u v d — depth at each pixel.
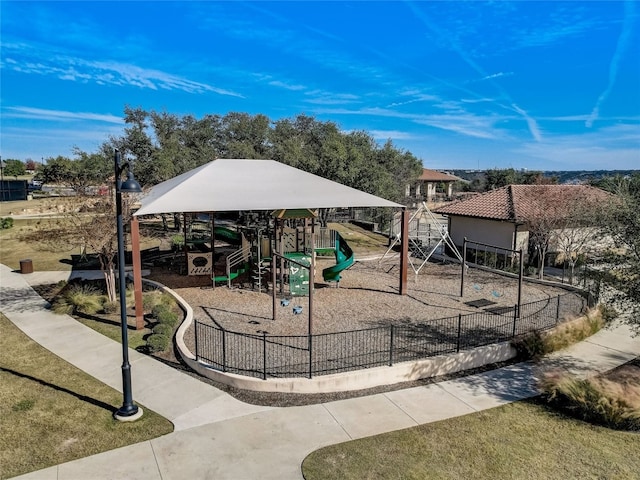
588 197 20.66
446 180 69.81
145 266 20.25
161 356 10.23
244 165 17.39
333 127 37.50
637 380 9.24
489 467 6.53
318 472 6.32
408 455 6.76
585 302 14.19
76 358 10.16
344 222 38.00
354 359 9.80
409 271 19.83
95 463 6.45
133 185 7.04
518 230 21.36
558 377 8.94
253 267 17.11
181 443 6.95
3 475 6.16
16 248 25.75
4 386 8.78
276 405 8.12
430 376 9.51
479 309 13.98
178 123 45.28
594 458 6.82
